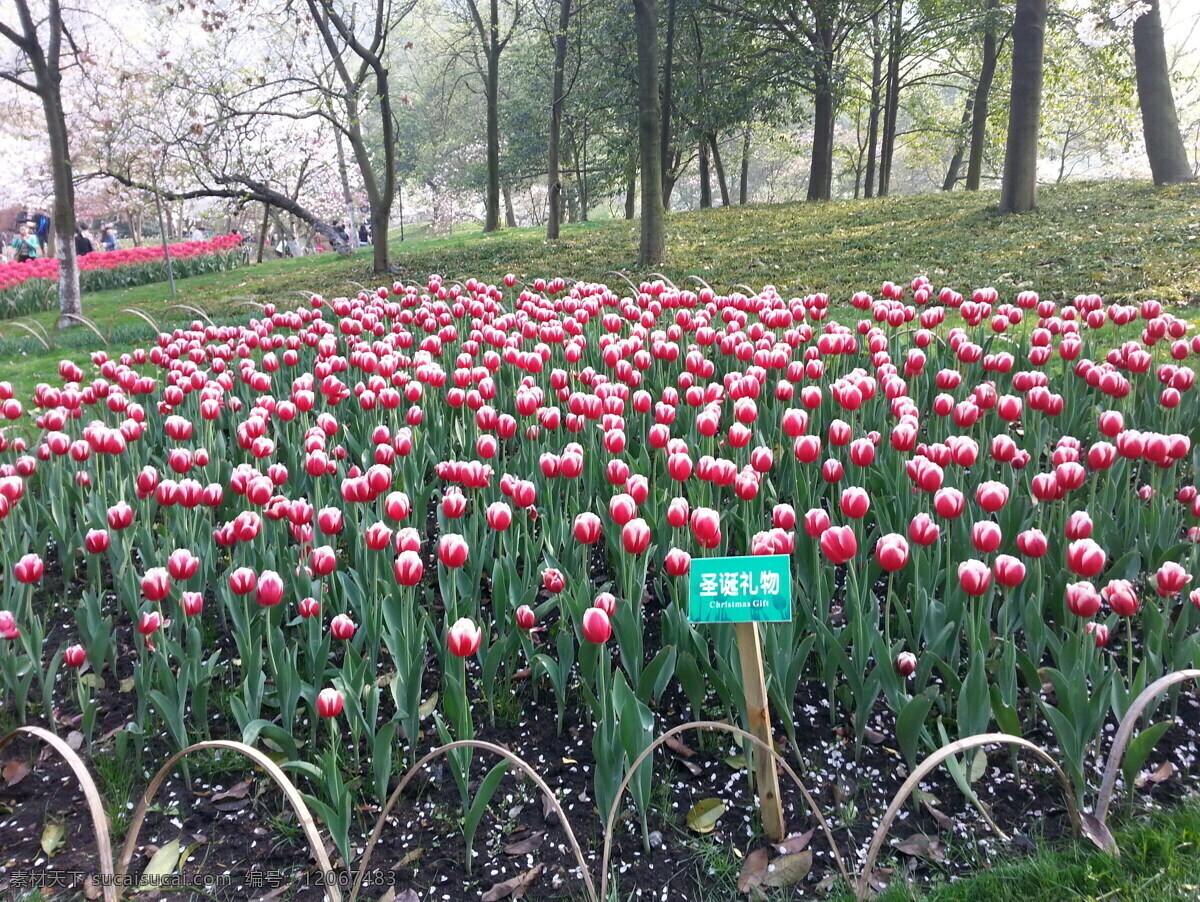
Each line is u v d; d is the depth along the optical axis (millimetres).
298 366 8133
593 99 29922
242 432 5121
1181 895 2660
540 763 3670
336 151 31203
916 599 3824
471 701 4094
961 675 3910
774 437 5996
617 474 4156
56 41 15195
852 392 4742
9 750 3957
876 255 14336
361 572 4414
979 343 6785
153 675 3955
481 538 4945
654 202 15094
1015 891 2807
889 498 4570
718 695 3693
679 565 3510
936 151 38438
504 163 39188
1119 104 27016
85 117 23562
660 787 3418
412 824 3385
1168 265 10594
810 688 3986
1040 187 20922
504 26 38219
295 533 4285
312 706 3709
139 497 4578
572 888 3045
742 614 2914
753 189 70250
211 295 19750
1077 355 5605
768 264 14617
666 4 24984
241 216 36719
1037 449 5254
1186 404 5656
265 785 3619
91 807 2508
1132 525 4324
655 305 7812
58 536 5234
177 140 20109
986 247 13664
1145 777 3334
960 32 25656
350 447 6234
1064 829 3113
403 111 46219
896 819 3258
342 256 25188
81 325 15430
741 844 3182
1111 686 3182
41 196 28953
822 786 3428
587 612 3045
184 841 3375
